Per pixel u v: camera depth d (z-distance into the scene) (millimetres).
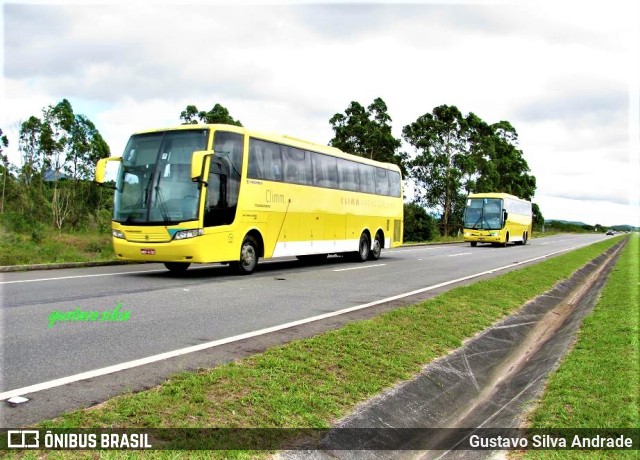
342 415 5500
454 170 55188
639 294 14922
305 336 7992
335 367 6648
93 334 7645
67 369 5996
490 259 25594
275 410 5230
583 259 30625
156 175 14539
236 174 15320
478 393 7641
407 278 16016
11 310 9125
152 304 10148
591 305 13969
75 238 22969
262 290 12609
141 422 4652
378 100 46875
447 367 7781
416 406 6379
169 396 5184
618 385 6887
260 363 6336
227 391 5457
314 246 19016
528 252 33625
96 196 42188
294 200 17844
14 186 38688
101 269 16422
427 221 52219
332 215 20078
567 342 9688
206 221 14266
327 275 16375
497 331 10336
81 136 41375
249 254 15984
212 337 7727
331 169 20156
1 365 6070
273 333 8109
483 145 63156
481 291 13500
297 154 18203
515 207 47500
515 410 6719
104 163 15000
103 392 5301
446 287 14023
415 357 7641
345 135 46094
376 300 11594
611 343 9195
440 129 56281
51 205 39094
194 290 12172
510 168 76562
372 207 23047
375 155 46594
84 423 4535
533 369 8531
